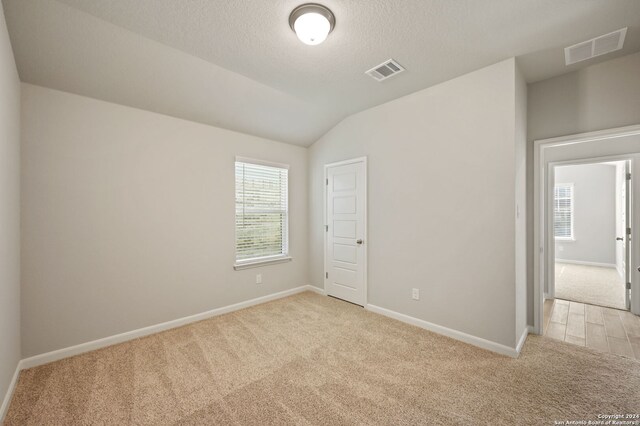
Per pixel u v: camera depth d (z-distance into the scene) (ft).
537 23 6.21
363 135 11.48
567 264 20.40
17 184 6.77
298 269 13.97
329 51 7.30
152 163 9.31
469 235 8.38
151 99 8.80
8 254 5.91
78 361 7.47
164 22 6.15
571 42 6.93
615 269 18.62
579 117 8.35
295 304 12.09
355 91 9.66
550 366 7.09
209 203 10.70
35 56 6.63
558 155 12.32
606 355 7.64
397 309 10.29
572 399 5.84
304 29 5.87
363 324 9.84
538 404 5.69
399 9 5.72
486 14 5.90
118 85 8.03
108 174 8.45
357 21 6.10
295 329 9.47
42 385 6.41
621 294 13.33
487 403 5.74
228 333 9.19
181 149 9.98
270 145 12.77
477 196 8.21
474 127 8.27
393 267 10.40
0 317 5.27
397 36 6.64
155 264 9.36
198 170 10.41
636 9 5.73
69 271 7.80
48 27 6.12
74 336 7.85
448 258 8.85
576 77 8.38
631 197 11.09
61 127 7.68
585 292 13.66
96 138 8.25
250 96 9.74
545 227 12.91
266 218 12.82
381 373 6.84
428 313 9.37
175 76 8.19
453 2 5.54
